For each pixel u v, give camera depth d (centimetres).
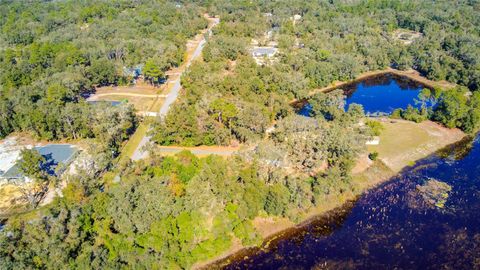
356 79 18788
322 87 17675
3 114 12712
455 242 8656
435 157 11831
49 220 7556
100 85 17200
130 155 11425
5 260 6769
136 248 7825
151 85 17112
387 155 11700
